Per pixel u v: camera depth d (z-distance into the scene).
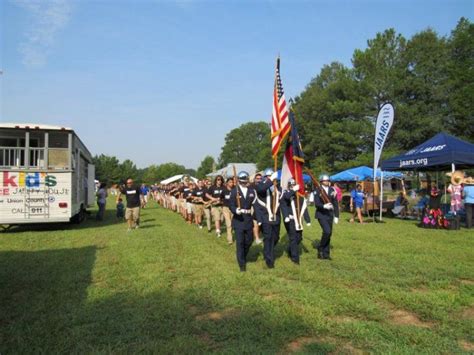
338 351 4.15
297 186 8.48
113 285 6.74
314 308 5.39
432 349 4.15
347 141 39.06
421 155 16.00
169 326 4.82
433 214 14.84
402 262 8.36
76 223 16.83
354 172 25.97
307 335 4.58
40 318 5.14
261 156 57.06
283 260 8.67
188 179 24.33
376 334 4.54
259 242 10.79
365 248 10.09
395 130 36.44
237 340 4.44
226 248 10.45
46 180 13.84
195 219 16.62
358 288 6.48
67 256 9.32
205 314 5.33
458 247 10.24
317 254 9.20
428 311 5.25
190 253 9.70
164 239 12.09
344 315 5.25
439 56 36.81
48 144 14.03
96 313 5.32
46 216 13.82
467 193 14.76
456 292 6.18
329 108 42.28
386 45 39.09
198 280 7.02
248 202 7.83
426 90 36.41
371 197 20.92
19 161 13.83
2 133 13.87
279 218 8.49
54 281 6.99
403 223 16.70
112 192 66.88
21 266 8.20
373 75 38.03
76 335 4.57
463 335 4.55
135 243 11.25
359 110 38.16
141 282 6.88
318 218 8.73
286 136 9.74
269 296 6.13
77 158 15.84
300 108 50.47
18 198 13.56
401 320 5.11
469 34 36.31
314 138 47.00
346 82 40.09
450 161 14.77
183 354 4.07
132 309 5.46
